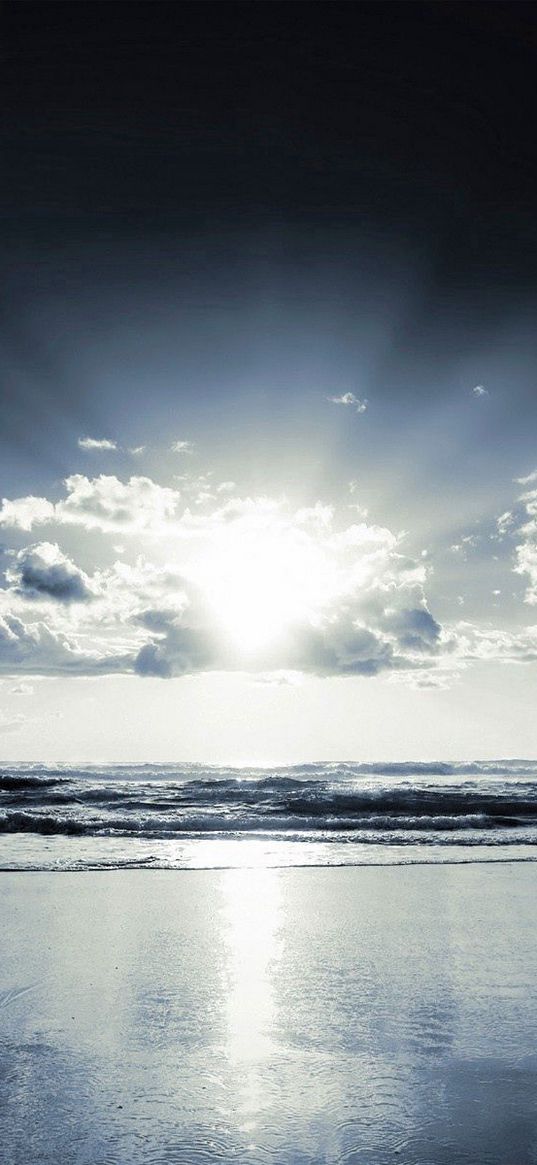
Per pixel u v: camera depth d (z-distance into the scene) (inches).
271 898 390.3
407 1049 182.7
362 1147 131.9
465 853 585.9
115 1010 213.6
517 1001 221.3
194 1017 207.8
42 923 327.0
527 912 356.2
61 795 1043.3
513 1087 159.2
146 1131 138.6
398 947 287.9
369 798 962.1
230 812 900.0
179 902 377.1
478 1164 125.4
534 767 2084.2
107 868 494.0
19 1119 143.9
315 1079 164.2
